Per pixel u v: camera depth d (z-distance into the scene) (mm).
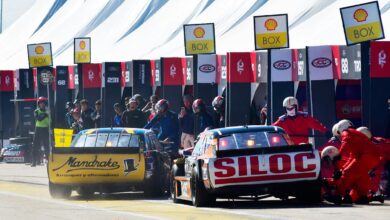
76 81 102250
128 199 54781
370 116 53781
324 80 64188
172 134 63750
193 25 70000
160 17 119562
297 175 44906
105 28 129375
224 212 41781
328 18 86688
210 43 70000
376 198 46531
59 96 103312
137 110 69500
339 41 79188
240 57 74188
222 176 44562
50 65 90438
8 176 76875
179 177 50000
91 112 83938
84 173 54625
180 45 107438
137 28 121688
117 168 54781
